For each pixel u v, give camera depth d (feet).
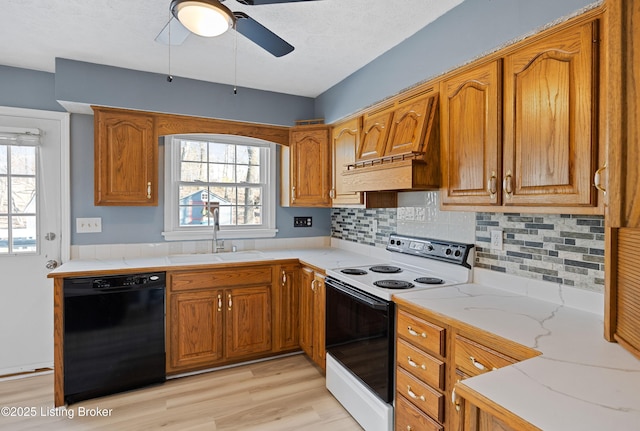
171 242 10.13
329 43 7.36
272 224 11.47
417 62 6.84
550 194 4.46
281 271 9.64
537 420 2.48
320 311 8.63
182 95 9.31
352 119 9.22
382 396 6.10
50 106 8.87
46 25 6.63
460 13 5.86
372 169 7.41
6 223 8.64
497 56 5.21
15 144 8.57
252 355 9.41
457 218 7.18
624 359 3.47
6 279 8.68
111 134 8.66
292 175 10.68
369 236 10.16
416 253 7.99
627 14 2.77
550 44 4.49
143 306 8.02
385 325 6.03
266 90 10.41
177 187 10.35
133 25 6.64
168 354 8.38
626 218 2.78
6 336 8.71
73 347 7.41
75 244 9.13
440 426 4.96
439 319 4.95
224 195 11.06
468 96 5.73
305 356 9.97
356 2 5.86
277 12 6.17
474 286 6.47
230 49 7.68
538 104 4.62
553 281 5.44
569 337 4.05
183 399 7.68
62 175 9.00
